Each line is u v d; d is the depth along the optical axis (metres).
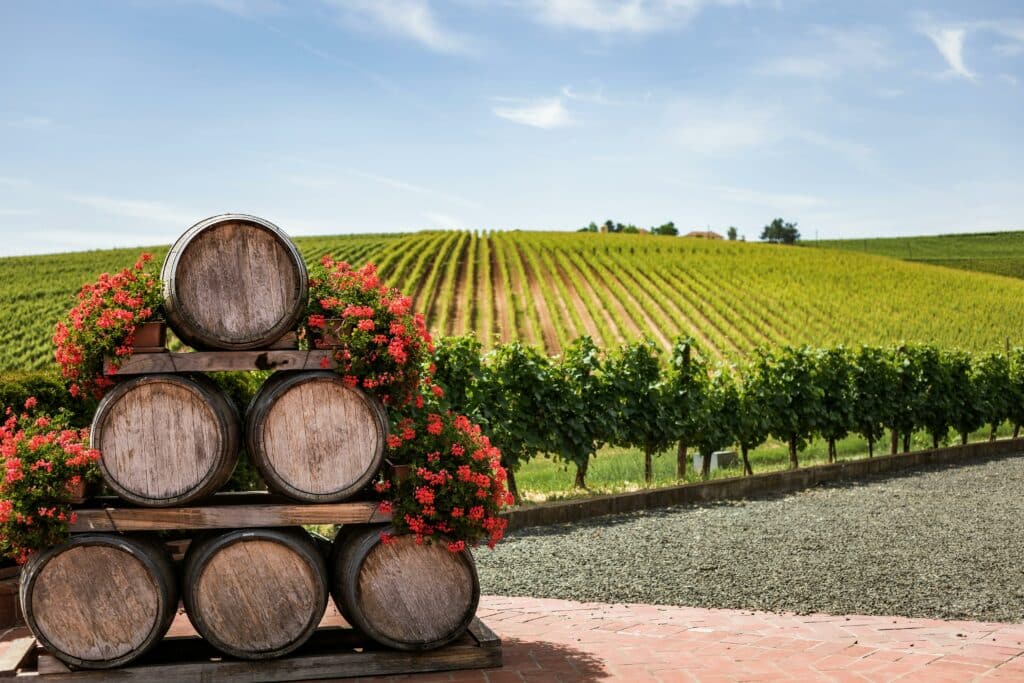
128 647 4.02
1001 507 9.30
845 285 54.56
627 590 6.09
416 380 4.43
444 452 4.36
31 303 42.03
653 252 66.62
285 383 4.20
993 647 4.38
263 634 4.12
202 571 4.08
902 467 13.30
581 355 11.23
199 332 4.13
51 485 3.98
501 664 4.28
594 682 3.93
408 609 4.24
